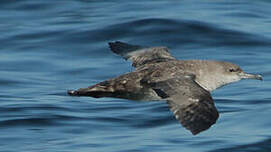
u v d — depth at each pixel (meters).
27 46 20.53
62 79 18.23
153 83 9.48
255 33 20.78
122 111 15.48
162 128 14.60
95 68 18.89
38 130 14.48
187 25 21.19
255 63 18.88
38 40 20.92
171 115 15.19
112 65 19.06
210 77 10.45
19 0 24.67
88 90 9.92
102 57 19.72
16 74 18.48
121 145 13.66
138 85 9.88
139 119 15.02
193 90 8.95
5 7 24.27
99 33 21.08
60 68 18.97
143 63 11.38
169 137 14.03
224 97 16.39
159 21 21.50
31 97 16.53
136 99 10.00
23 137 14.12
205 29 20.98
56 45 20.55
